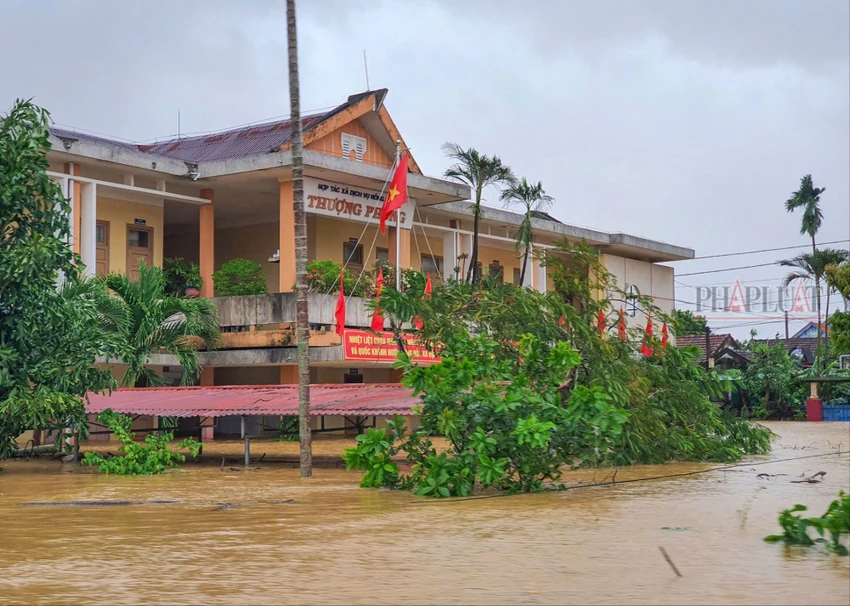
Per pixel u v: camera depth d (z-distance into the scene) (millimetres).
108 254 29984
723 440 23422
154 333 27531
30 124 19578
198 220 36438
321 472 19359
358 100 32594
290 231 30547
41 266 18922
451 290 22031
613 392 19438
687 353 22484
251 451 25234
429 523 11562
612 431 15898
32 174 19391
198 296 31141
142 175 30125
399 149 29969
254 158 29734
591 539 10195
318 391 21078
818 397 49969
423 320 21156
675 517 12062
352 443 28562
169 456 19953
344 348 28984
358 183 31781
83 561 8992
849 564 8633
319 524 11508
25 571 8492
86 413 21094
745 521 11656
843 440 31062
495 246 42250
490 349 17156
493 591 7484
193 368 28516
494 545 9789
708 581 7844
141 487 16516
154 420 31062
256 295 30281
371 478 15812
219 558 9086
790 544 9797
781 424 45312
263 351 30203
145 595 7449
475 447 15047
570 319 20328
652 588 7570
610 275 22031
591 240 43906
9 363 19375
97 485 16984
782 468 19891
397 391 19828
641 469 19656
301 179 18312
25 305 19266
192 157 34531
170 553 9406
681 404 22094
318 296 29797
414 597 7293
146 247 31156
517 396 15477
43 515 12688
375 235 35500
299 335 18328
